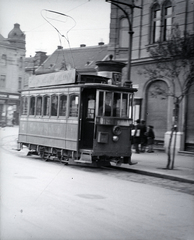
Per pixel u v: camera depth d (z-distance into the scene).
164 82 21.06
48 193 8.32
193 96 19.42
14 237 5.22
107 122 13.02
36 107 16.41
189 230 6.09
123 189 9.64
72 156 13.51
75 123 13.42
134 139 20.22
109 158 13.58
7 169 11.88
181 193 9.62
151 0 22.03
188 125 19.67
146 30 22.42
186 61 14.26
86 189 9.20
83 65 44.91
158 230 5.97
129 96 13.66
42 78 16.36
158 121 21.55
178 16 20.23
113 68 21.80
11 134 30.44
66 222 6.08
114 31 24.33
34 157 16.78
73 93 13.66
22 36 29.62
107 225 6.05
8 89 36.00
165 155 19.31
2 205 6.98
